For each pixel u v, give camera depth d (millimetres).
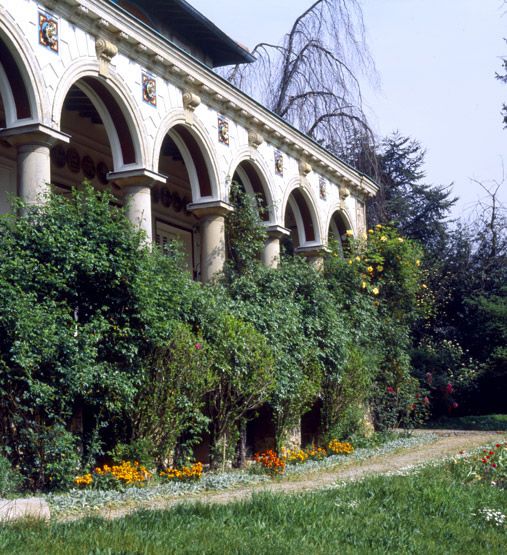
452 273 29812
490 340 27391
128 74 13344
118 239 10539
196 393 11359
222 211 15859
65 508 8398
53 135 11375
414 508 8648
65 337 9500
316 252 20062
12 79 11258
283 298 15039
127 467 10156
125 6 17266
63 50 11836
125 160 13594
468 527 8172
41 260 9945
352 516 7934
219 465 12266
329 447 15344
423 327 29062
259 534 6848
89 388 9953
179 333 11000
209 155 15641
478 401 26453
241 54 20766
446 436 19859
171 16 18422
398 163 36938
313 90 26516
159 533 6453
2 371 9109
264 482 11242
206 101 15633
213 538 6469
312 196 20047
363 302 18453
